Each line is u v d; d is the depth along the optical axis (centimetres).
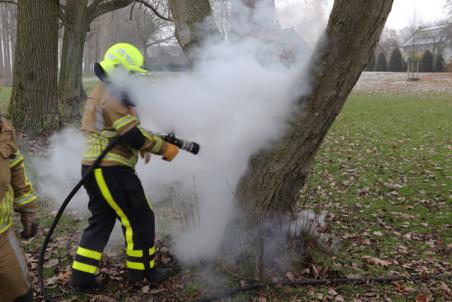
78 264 300
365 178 643
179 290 316
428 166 715
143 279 319
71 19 1080
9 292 226
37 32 884
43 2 881
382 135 1036
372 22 270
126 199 291
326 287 320
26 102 890
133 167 296
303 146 308
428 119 1314
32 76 887
